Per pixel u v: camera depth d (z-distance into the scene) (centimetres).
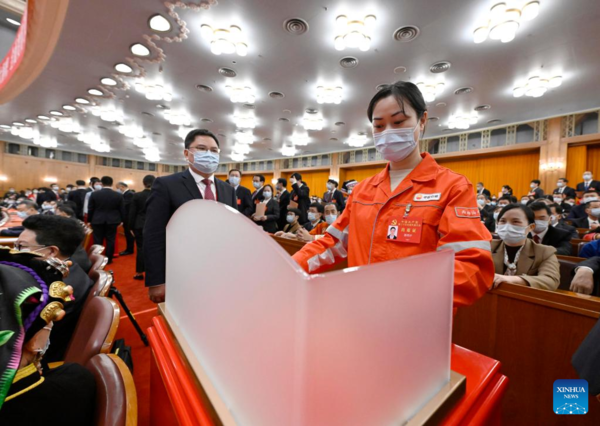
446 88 508
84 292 118
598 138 595
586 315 96
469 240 58
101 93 582
